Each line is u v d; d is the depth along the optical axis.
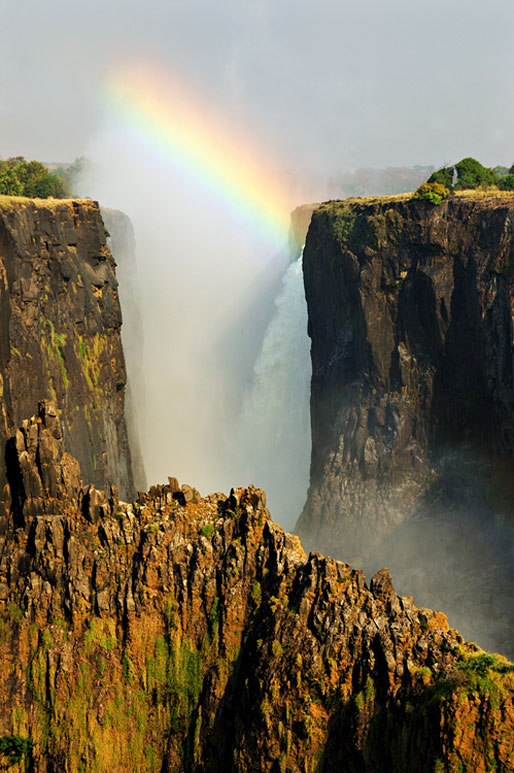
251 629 62.84
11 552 71.19
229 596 64.31
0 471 74.56
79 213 92.62
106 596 67.50
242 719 59.22
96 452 90.25
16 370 80.25
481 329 115.44
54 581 69.31
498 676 50.22
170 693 64.56
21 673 67.31
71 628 67.81
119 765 63.94
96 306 93.50
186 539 67.81
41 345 84.81
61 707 65.38
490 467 115.56
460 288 119.25
